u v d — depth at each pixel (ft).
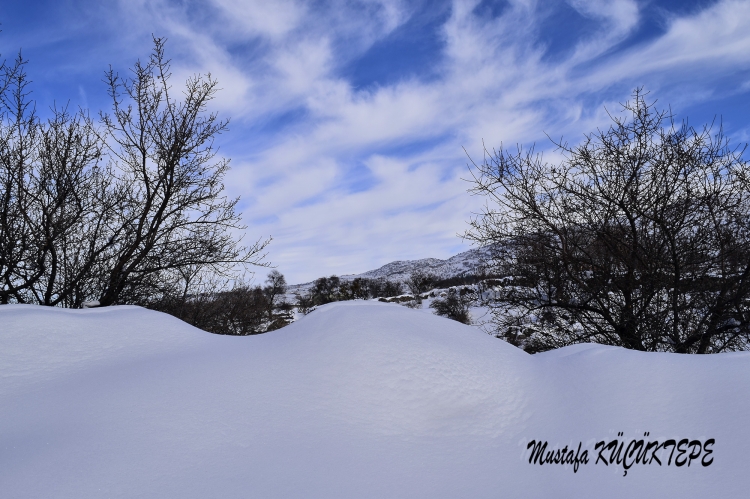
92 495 7.39
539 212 26.96
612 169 26.20
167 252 32.68
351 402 10.01
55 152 29.58
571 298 28.02
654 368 11.03
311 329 12.62
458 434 9.62
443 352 11.68
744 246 23.57
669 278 24.58
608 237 25.96
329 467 8.28
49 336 12.51
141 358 12.27
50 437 8.82
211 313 37.65
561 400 10.61
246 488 7.66
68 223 29.27
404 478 8.19
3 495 7.33
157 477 7.84
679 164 24.76
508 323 28.58
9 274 27.22
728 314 23.66
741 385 9.73
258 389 10.41
